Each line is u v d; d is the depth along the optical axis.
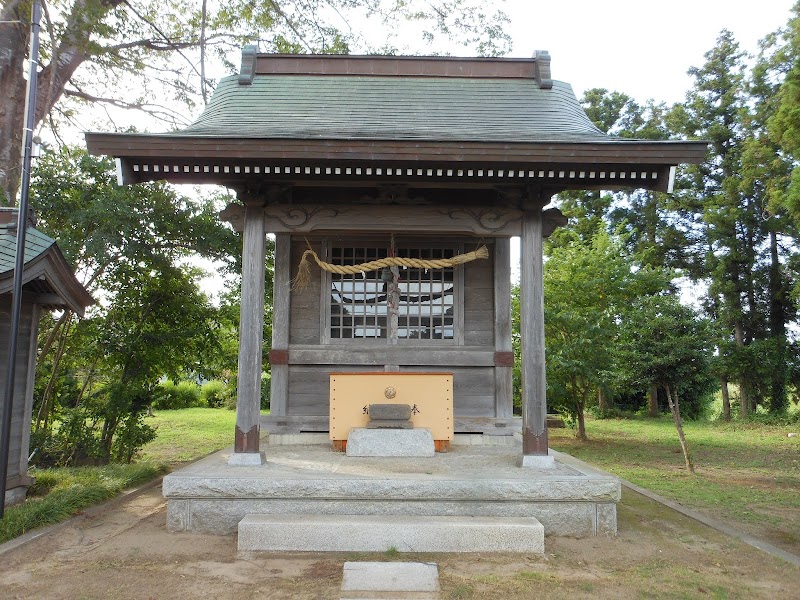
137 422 10.26
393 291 7.79
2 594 3.94
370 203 6.59
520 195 6.36
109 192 9.78
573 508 5.36
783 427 17.34
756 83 20.58
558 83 8.06
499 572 4.37
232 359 12.11
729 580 4.33
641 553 4.92
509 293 7.99
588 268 13.87
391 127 6.59
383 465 6.00
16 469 6.54
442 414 6.92
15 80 9.84
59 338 10.48
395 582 4.09
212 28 13.80
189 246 10.45
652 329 10.06
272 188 6.38
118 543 5.05
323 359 7.84
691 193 22.59
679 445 13.41
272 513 5.24
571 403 14.38
